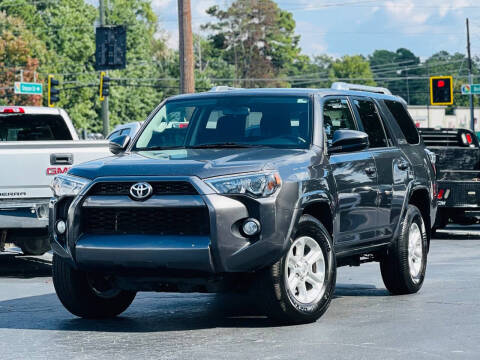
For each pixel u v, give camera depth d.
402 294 10.20
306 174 8.08
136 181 7.65
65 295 8.41
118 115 108.00
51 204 8.21
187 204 7.47
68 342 7.43
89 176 7.90
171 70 127.62
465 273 12.14
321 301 8.20
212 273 7.55
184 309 9.27
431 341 7.27
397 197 9.89
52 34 100.25
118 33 47.03
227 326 8.11
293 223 7.79
